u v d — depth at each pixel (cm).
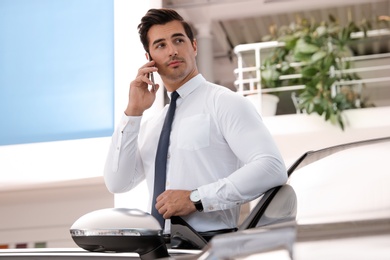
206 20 1003
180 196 190
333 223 105
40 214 694
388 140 185
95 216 139
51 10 657
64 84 647
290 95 707
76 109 642
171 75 217
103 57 640
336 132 631
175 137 211
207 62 1005
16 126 654
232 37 1159
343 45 691
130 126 219
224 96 207
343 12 1066
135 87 219
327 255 89
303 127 632
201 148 206
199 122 208
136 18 618
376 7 1042
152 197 217
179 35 218
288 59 697
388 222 97
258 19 1080
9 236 700
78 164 622
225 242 102
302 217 153
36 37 658
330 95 643
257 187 188
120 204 565
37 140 648
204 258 103
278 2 952
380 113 625
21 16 663
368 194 154
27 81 656
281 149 665
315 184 169
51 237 693
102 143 618
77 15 651
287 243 95
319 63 670
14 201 700
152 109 551
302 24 729
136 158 225
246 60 780
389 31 691
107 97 635
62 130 643
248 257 97
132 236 135
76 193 683
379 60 866
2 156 638
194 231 179
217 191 188
